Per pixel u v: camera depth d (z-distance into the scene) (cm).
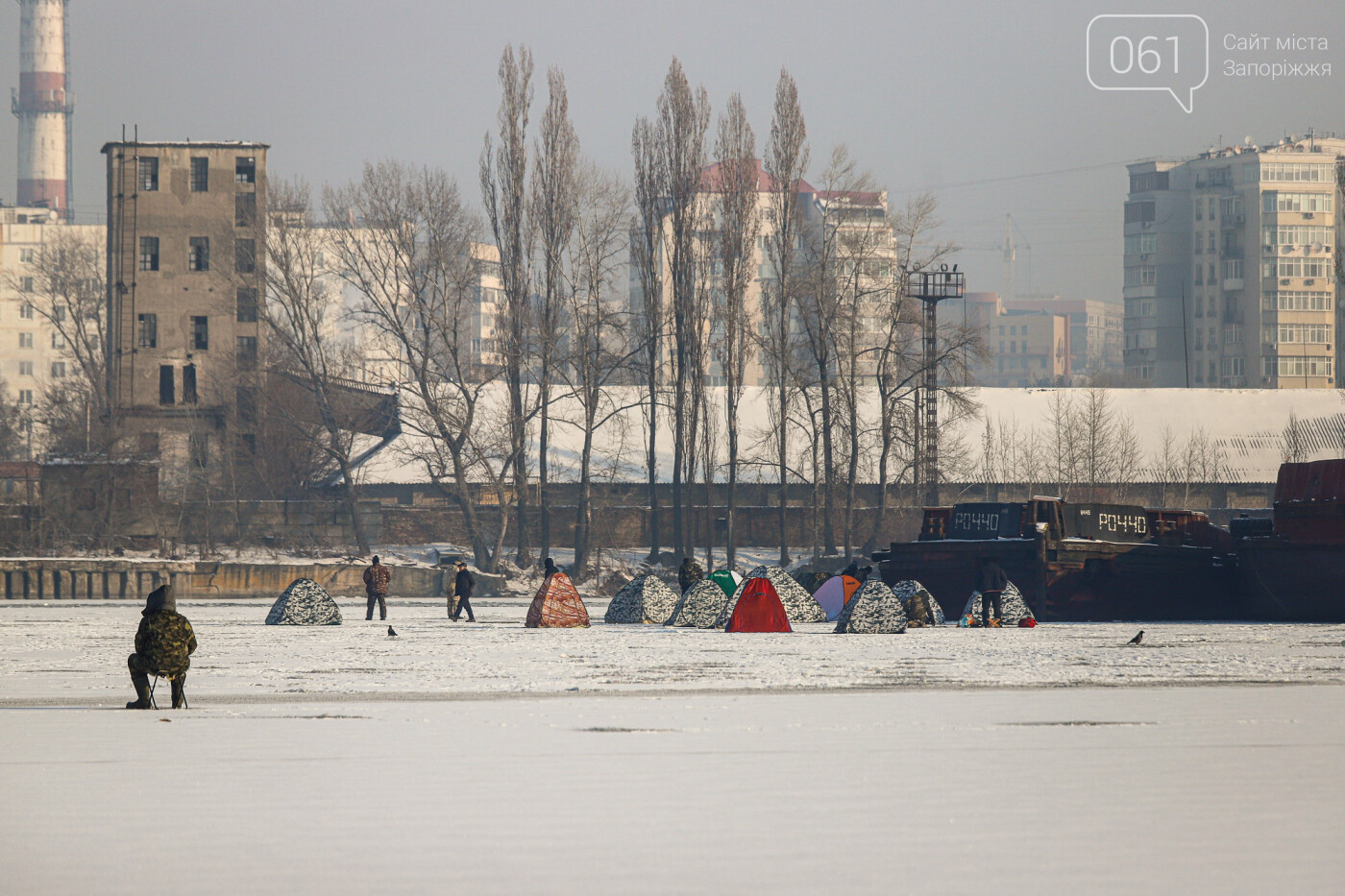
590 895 1612
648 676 4591
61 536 14862
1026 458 18750
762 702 3741
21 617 9738
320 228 16562
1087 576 9425
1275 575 9588
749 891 1633
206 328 18262
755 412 19200
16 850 1850
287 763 2594
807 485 17912
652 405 15912
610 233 15475
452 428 16162
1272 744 2838
